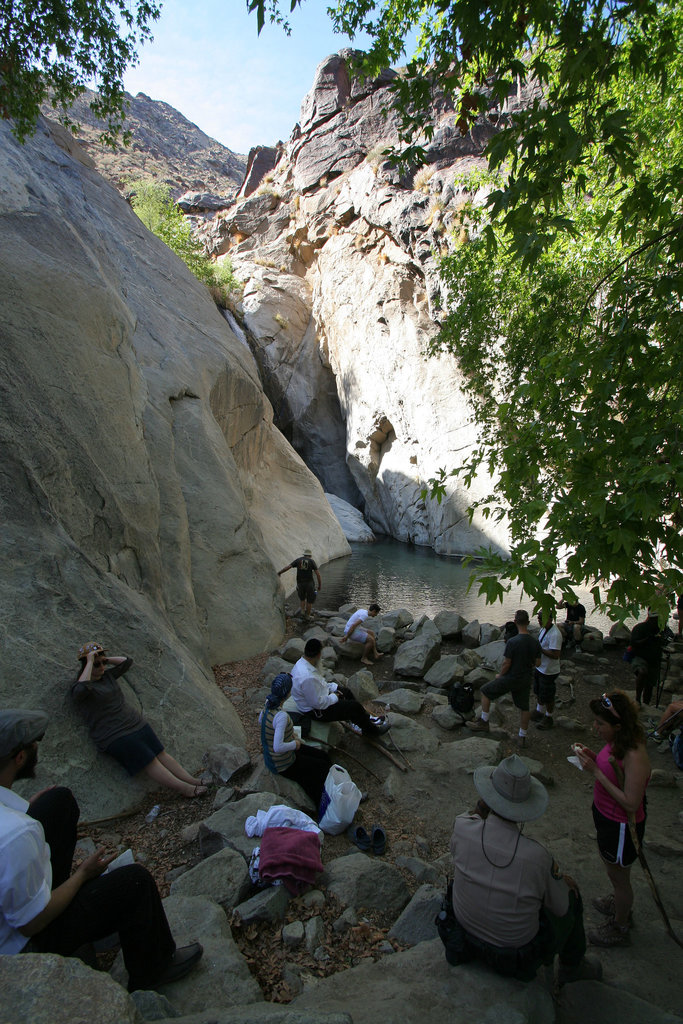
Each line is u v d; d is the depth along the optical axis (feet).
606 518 10.55
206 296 51.34
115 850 14.39
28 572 18.13
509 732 22.21
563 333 16.75
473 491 69.21
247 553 31.01
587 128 11.23
